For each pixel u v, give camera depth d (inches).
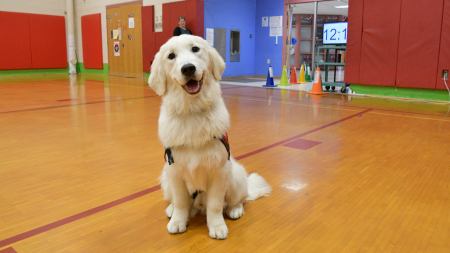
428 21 314.7
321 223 89.5
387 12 336.5
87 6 691.4
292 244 79.0
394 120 230.2
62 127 205.0
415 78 331.3
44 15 679.1
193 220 92.5
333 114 253.8
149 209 97.9
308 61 890.7
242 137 184.4
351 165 137.8
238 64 596.4
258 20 608.1
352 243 79.3
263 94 377.4
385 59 346.6
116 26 636.7
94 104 295.9
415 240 80.3
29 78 590.2
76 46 742.5
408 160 143.6
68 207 98.3
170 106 79.2
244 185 94.0
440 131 196.9
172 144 78.6
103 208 97.9
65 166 134.9
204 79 78.2
